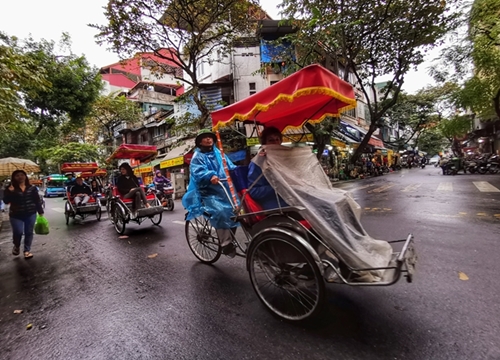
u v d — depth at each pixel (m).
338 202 2.50
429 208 6.87
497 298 2.50
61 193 27.86
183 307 2.75
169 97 31.17
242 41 15.37
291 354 1.96
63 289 3.44
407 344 1.97
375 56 12.62
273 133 3.03
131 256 4.59
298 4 10.89
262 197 2.75
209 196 3.37
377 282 2.11
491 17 10.48
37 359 2.11
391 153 34.06
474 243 4.00
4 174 8.02
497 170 16.70
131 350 2.14
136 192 6.57
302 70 2.38
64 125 14.62
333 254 2.33
